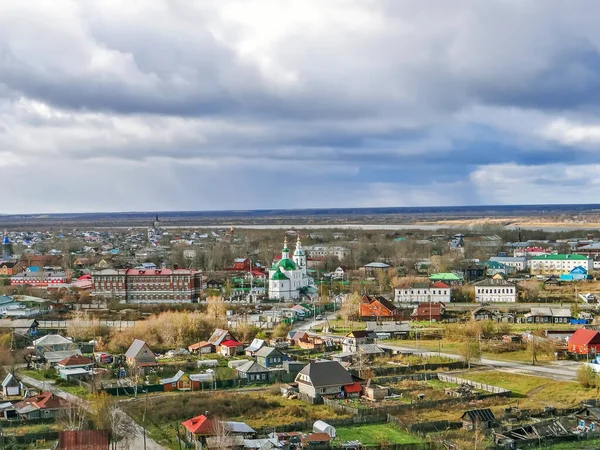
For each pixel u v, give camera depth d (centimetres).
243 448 14438
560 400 18550
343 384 19050
